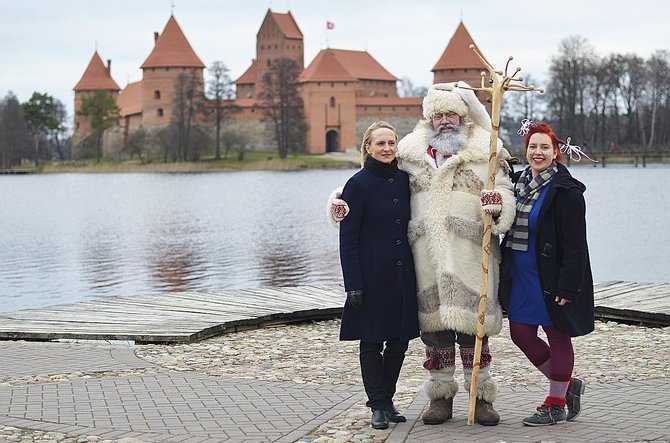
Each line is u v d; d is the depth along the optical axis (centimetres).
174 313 1186
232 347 1006
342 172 9938
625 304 1189
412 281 647
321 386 770
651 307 1161
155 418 657
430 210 641
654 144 10106
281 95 11631
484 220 627
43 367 858
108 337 1037
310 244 3200
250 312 1187
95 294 2116
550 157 642
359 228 647
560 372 632
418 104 11962
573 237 624
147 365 871
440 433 614
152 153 12175
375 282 642
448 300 630
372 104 12025
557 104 10081
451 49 11906
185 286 2222
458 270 633
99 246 3269
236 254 2927
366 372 644
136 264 2705
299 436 611
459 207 636
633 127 10406
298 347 1006
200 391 746
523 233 641
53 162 13050
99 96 12800
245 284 2234
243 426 636
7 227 4197
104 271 2548
